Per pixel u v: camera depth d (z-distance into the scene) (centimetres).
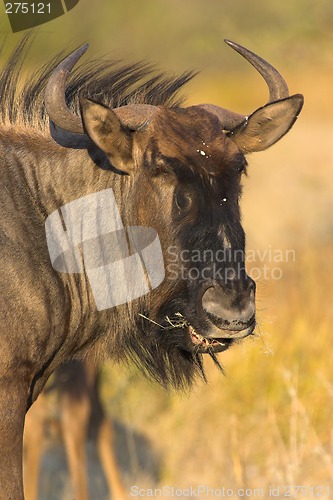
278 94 2062
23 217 1972
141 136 1964
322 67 6950
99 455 3042
